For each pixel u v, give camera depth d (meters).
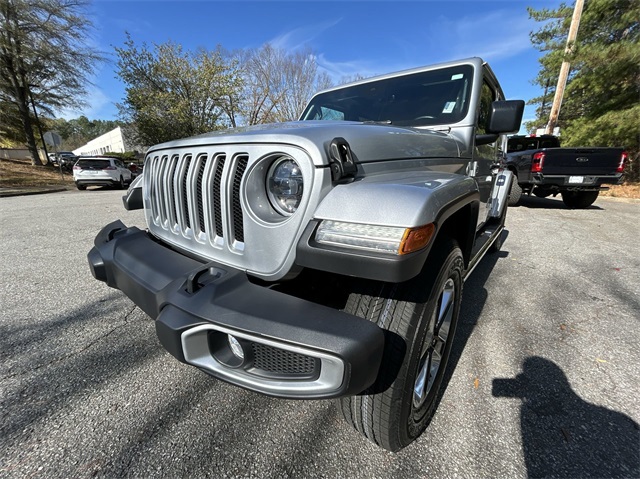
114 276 1.75
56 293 3.05
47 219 6.77
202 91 19.27
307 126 1.41
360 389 1.03
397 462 1.39
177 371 1.97
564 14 14.21
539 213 7.50
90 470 1.35
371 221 1.04
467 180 1.52
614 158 6.85
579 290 3.16
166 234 1.83
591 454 1.42
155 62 18.84
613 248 4.59
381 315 1.24
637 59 9.82
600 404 1.71
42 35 20.06
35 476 1.32
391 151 1.48
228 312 1.09
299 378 1.07
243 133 1.34
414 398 1.40
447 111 2.44
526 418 1.62
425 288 1.26
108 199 10.62
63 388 1.82
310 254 1.09
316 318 1.06
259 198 1.28
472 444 1.48
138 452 1.44
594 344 2.25
